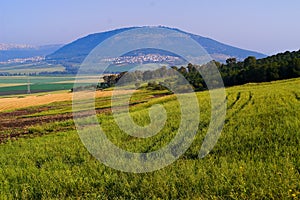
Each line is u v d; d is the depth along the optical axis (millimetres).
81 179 10945
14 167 14602
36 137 24000
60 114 43656
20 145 20906
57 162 14297
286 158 11016
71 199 9703
